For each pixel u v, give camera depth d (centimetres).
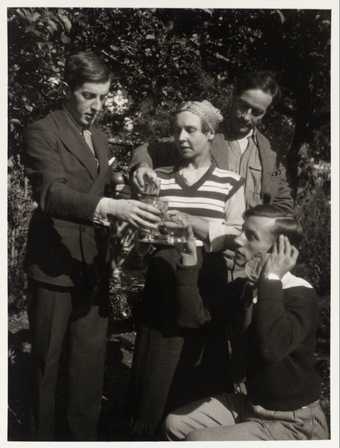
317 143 390
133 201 243
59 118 264
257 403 247
